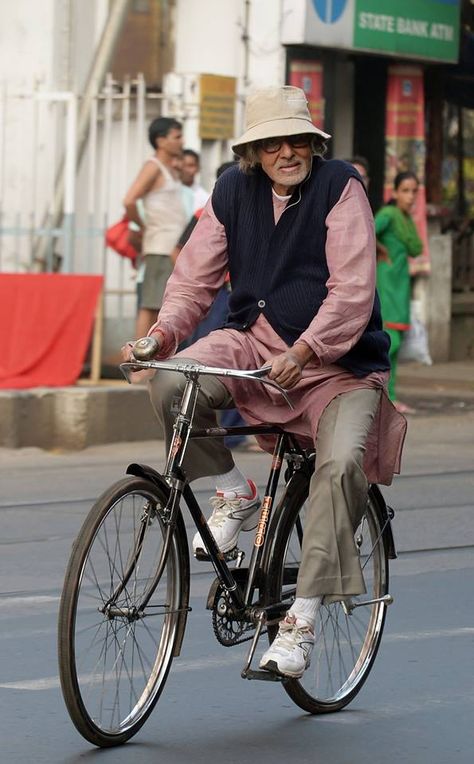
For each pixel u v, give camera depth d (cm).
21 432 1625
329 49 2344
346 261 714
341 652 784
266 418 735
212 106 1934
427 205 2648
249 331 745
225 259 750
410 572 1099
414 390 2275
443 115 2720
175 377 707
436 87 2677
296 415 732
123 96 1820
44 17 1992
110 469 1522
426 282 2642
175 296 746
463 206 2803
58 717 746
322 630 774
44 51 1994
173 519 716
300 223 724
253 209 734
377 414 748
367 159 2566
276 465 744
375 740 724
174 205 1705
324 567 712
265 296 735
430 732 738
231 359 730
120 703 707
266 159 717
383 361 748
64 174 1753
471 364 2702
